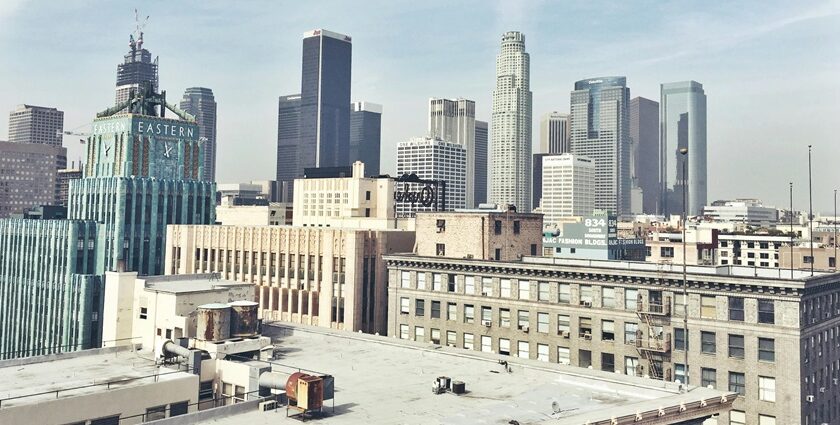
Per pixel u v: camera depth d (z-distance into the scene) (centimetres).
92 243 13238
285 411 4116
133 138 13862
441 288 8812
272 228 10831
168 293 5975
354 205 15350
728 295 6638
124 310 6475
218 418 3962
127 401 4438
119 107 14962
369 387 4719
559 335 7744
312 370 5231
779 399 6303
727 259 19762
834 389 7081
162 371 5150
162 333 5991
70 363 5459
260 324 6334
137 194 13500
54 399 4216
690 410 4206
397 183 18075
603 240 9719
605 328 7438
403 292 9169
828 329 7019
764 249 19138
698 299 6838
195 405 4822
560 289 7819
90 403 4250
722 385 6631
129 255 13275
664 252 14938
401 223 13075
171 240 12250
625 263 8269
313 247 10269
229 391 5075
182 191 14275
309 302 10238
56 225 13125
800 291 6228
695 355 6806
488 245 9106
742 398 6506
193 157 14925
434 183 16475
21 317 13550
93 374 5044
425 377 5022
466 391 4625
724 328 6644
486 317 8381
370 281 9981
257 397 4572
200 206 14600
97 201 13762
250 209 16800
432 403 4316
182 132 14712
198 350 5081
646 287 7156
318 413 4059
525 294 8094
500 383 4853
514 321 8125
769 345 6412
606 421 3769
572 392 4616
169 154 14450
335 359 5631
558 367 5169
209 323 5441
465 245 9256
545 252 12012
